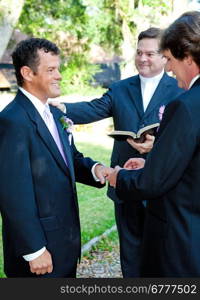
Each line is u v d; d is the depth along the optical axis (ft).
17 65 7.37
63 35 66.49
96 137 42.34
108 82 93.50
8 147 6.87
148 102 10.38
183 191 5.97
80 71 65.36
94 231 15.74
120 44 57.11
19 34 82.53
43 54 7.22
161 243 6.24
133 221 10.82
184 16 5.98
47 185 7.28
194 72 6.04
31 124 7.14
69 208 7.72
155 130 9.27
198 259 5.95
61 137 7.88
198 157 5.77
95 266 12.97
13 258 7.56
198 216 6.00
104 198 20.71
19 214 6.82
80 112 10.77
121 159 10.62
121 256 11.13
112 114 11.12
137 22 42.52
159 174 5.86
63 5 61.72
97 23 54.90
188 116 5.67
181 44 5.82
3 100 48.93
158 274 6.37
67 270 7.72
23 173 6.88
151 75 10.21
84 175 9.06
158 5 39.91
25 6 61.93
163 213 6.24
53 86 7.44
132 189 6.26
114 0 51.11
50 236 7.33
